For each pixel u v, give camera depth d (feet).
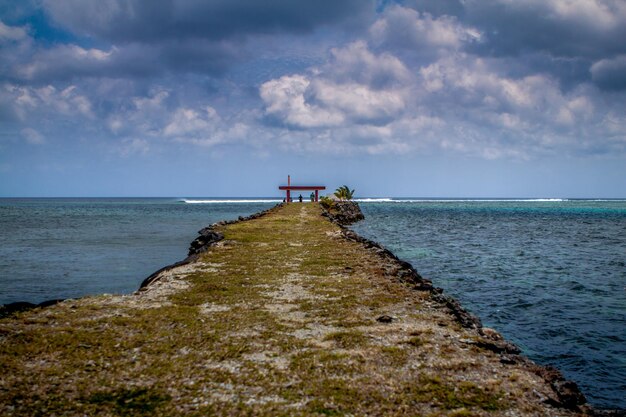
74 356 26.91
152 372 24.81
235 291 45.44
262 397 22.08
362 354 27.73
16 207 536.42
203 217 309.01
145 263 102.01
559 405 22.38
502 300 69.62
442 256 120.67
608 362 43.83
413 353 28.19
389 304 40.78
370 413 20.71
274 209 244.22
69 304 39.60
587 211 512.22
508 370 26.35
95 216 319.47
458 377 24.88
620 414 22.21
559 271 97.40
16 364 25.53
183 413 20.42
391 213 402.52
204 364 26.13
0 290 73.20
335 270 57.77
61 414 20.21
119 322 33.86
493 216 371.15
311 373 24.93
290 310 38.42
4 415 19.94
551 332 53.21
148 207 536.83
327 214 194.29
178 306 39.22
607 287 80.02
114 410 20.62
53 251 122.21
